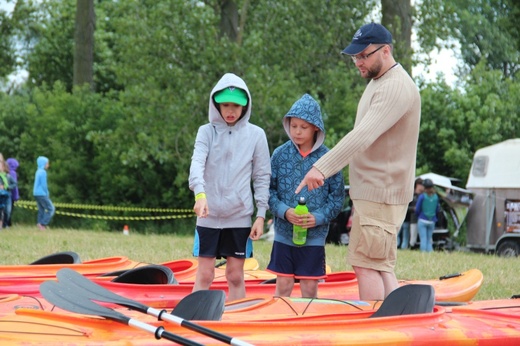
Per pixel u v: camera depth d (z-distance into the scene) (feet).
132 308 14.97
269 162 21.97
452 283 26.30
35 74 122.62
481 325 17.79
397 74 19.24
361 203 19.58
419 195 58.08
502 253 60.18
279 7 74.49
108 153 88.94
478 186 61.52
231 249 21.43
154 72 75.20
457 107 79.30
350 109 73.56
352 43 19.45
